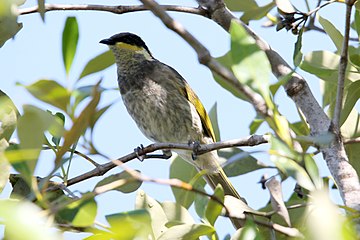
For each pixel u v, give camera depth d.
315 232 4.16
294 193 8.58
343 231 4.18
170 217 6.84
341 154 6.86
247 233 5.42
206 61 5.01
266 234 6.70
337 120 6.93
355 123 8.56
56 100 4.95
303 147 7.00
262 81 5.03
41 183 5.03
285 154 4.97
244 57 5.05
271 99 5.16
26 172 4.77
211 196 5.29
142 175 4.85
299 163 5.27
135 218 4.63
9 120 6.65
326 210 4.23
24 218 3.81
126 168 4.84
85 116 4.96
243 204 6.39
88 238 4.88
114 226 4.56
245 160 8.33
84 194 4.96
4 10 4.19
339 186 6.73
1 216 3.84
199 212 6.18
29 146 4.61
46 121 4.60
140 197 6.88
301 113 8.12
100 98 4.93
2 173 6.42
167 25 4.98
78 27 5.26
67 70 5.19
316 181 5.05
